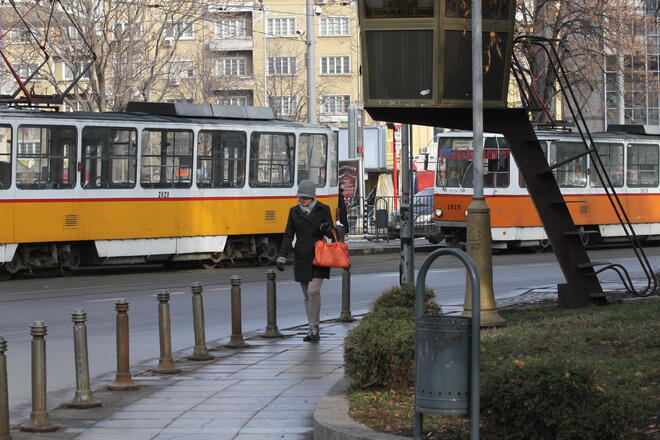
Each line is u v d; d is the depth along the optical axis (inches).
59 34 1702.8
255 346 639.8
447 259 1384.1
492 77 660.7
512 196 1498.5
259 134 1298.0
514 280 1056.8
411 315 455.8
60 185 1127.6
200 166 1243.8
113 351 626.5
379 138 2095.2
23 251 1114.1
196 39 2755.9
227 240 1279.5
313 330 656.4
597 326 540.4
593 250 1576.0
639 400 350.0
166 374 543.8
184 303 866.8
